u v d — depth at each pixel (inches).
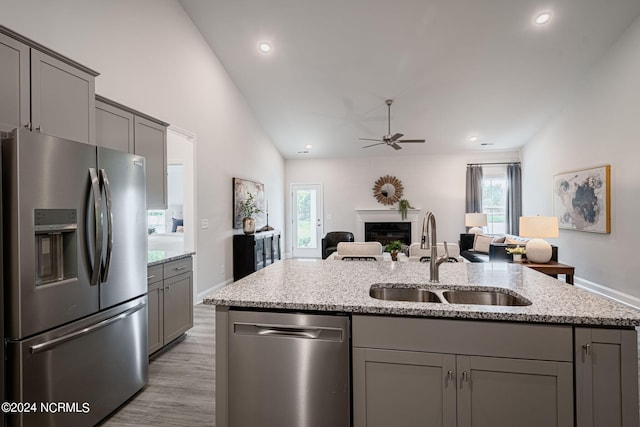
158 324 107.6
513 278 74.5
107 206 75.1
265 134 271.6
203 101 176.1
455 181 301.9
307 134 274.7
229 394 59.3
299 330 56.8
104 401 76.3
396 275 79.0
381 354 54.1
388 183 312.0
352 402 55.4
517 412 50.1
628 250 155.8
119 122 107.9
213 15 161.9
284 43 174.7
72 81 82.0
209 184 183.5
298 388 56.9
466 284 68.6
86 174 71.6
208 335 130.7
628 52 153.7
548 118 234.1
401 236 309.7
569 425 48.6
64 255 68.6
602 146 174.1
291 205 331.3
